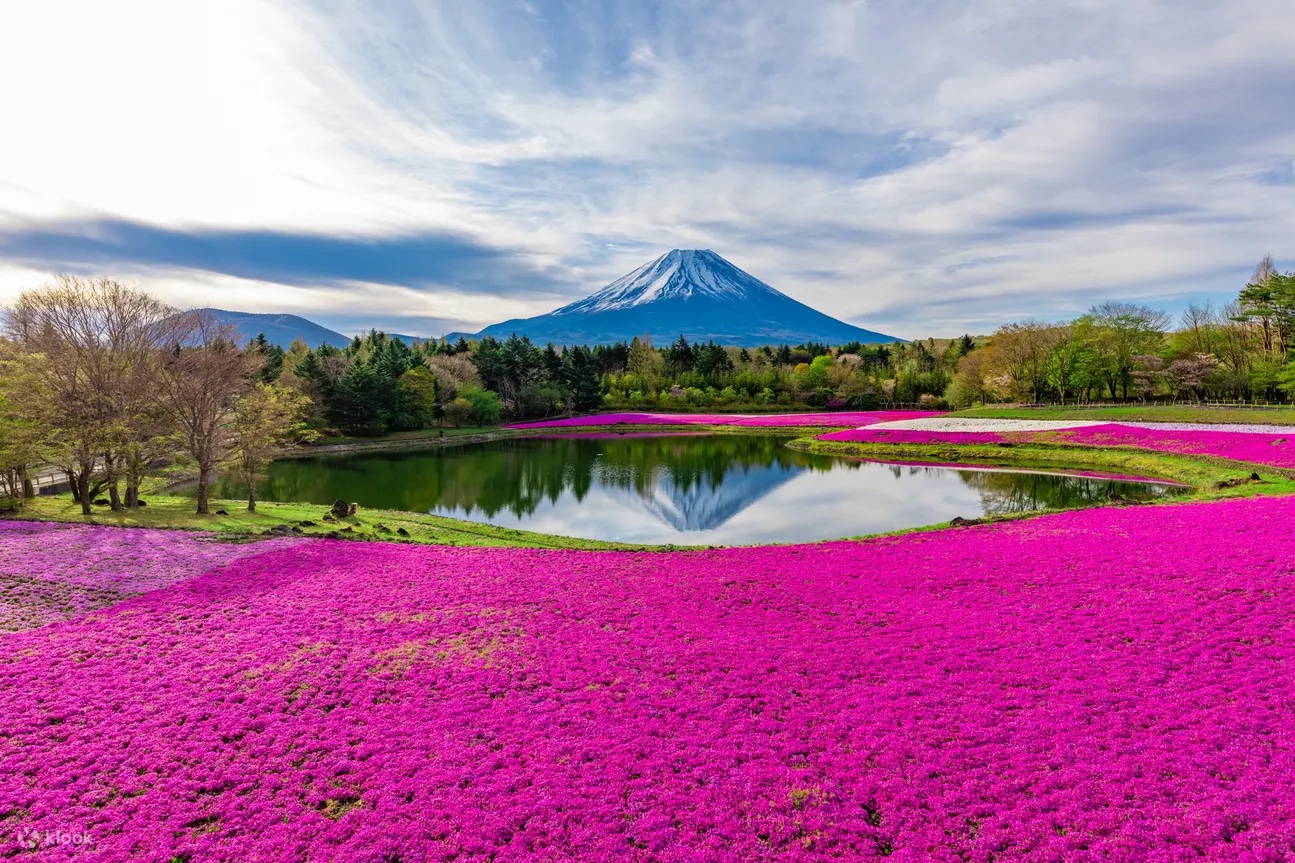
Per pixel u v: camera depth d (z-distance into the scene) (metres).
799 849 8.65
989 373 99.44
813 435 82.31
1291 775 9.42
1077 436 58.03
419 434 86.44
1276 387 72.50
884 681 13.15
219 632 16.11
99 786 10.07
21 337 35.31
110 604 18.03
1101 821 8.83
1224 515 23.84
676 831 9.05
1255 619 14.55
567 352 127.69
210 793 10.02
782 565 21.95
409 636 16.02
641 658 14.61
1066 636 14.64
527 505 42.88
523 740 11.32
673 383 134.88
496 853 8.70
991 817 9.09
